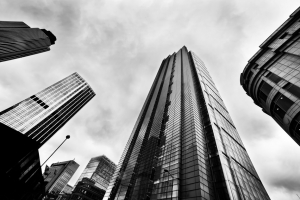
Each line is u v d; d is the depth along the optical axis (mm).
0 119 94312
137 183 49312
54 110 123312
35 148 24625
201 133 45031
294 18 29922
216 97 74375
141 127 100500
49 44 46469
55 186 137625
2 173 20406
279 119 30016
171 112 69125
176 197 30234
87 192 93688
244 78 39469
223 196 29422
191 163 35250
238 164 40531
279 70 29109
